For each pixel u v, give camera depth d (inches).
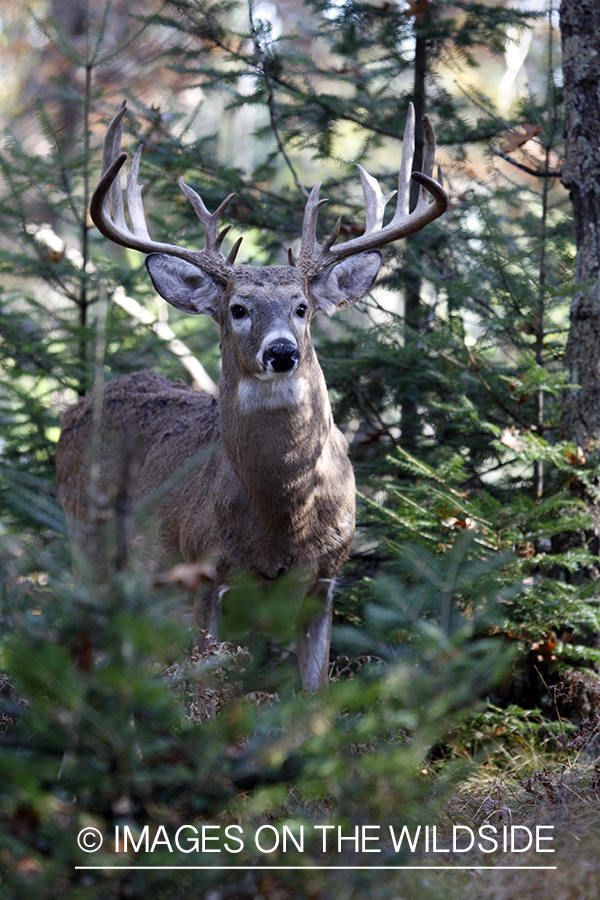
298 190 580.4
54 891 176.1
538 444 404.2
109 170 388.2
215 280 399.9
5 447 526.3
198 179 561.0
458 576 262.7
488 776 335.0
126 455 231.3
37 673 166.9
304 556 390.6
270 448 372.5
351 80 559.5
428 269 495.2
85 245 546.0
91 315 568.1
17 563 195.3
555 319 560.1
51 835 175.8
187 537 414.9
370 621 235.1
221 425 398.9
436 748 361.1
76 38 1118.4
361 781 183.6
